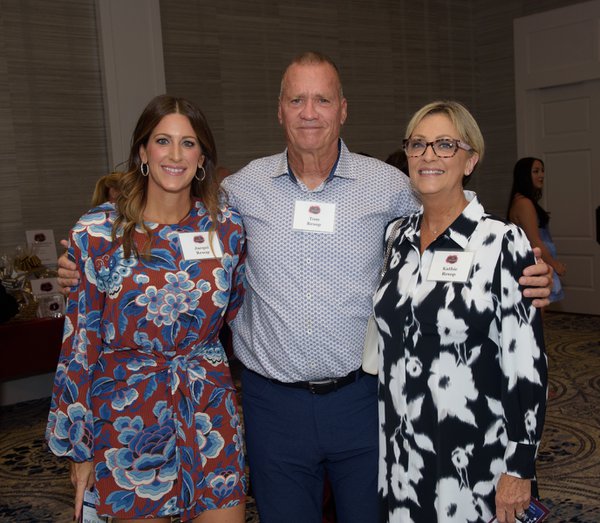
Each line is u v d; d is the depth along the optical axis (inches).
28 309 185.3
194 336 76.8
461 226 71.8
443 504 70.0
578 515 122.5
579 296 301.6
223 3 258.2
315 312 80.3
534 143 312.0
